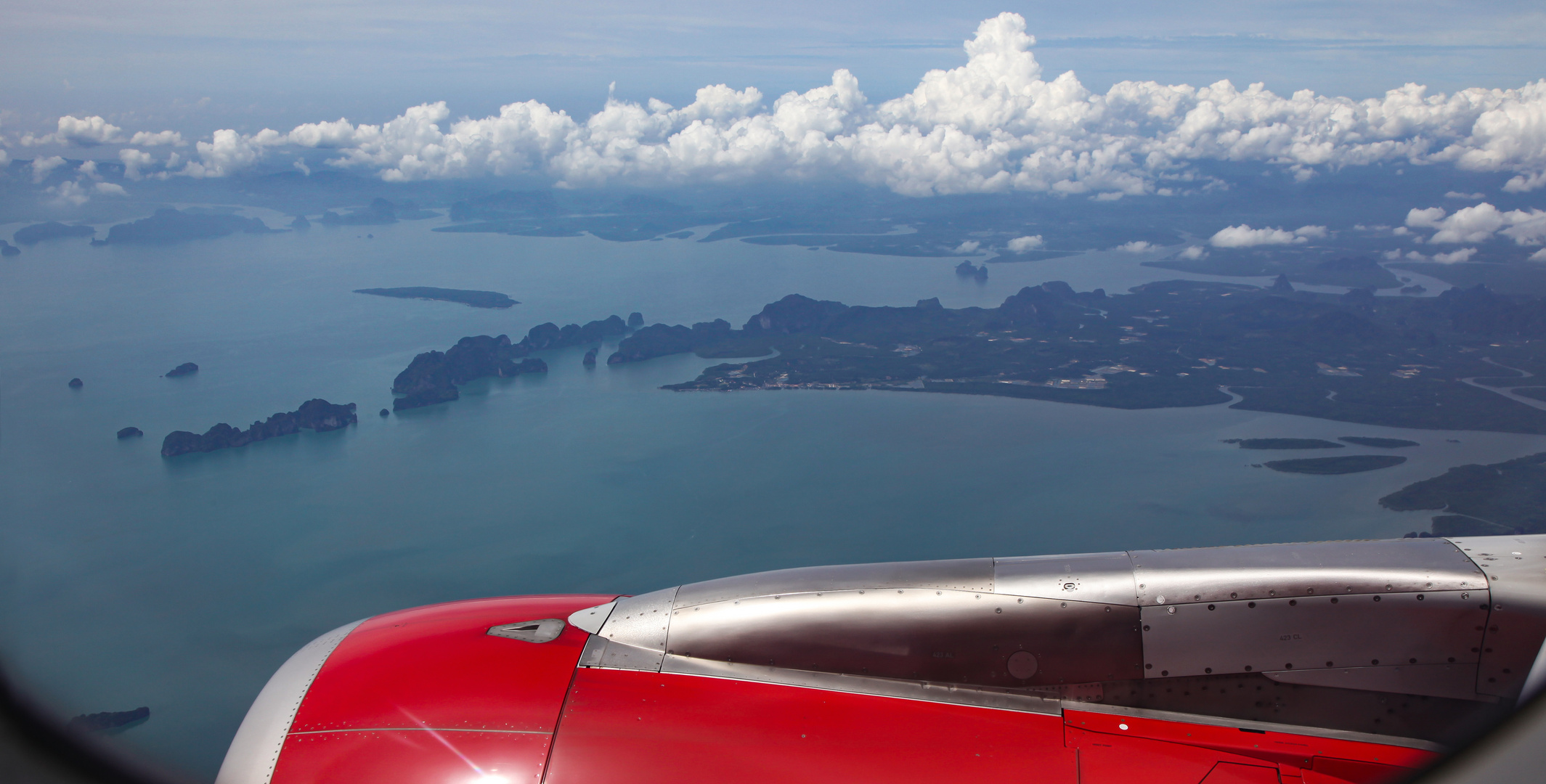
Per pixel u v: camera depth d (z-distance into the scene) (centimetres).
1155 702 531
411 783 479
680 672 555
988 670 548
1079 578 556
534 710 518
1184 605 532
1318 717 511
